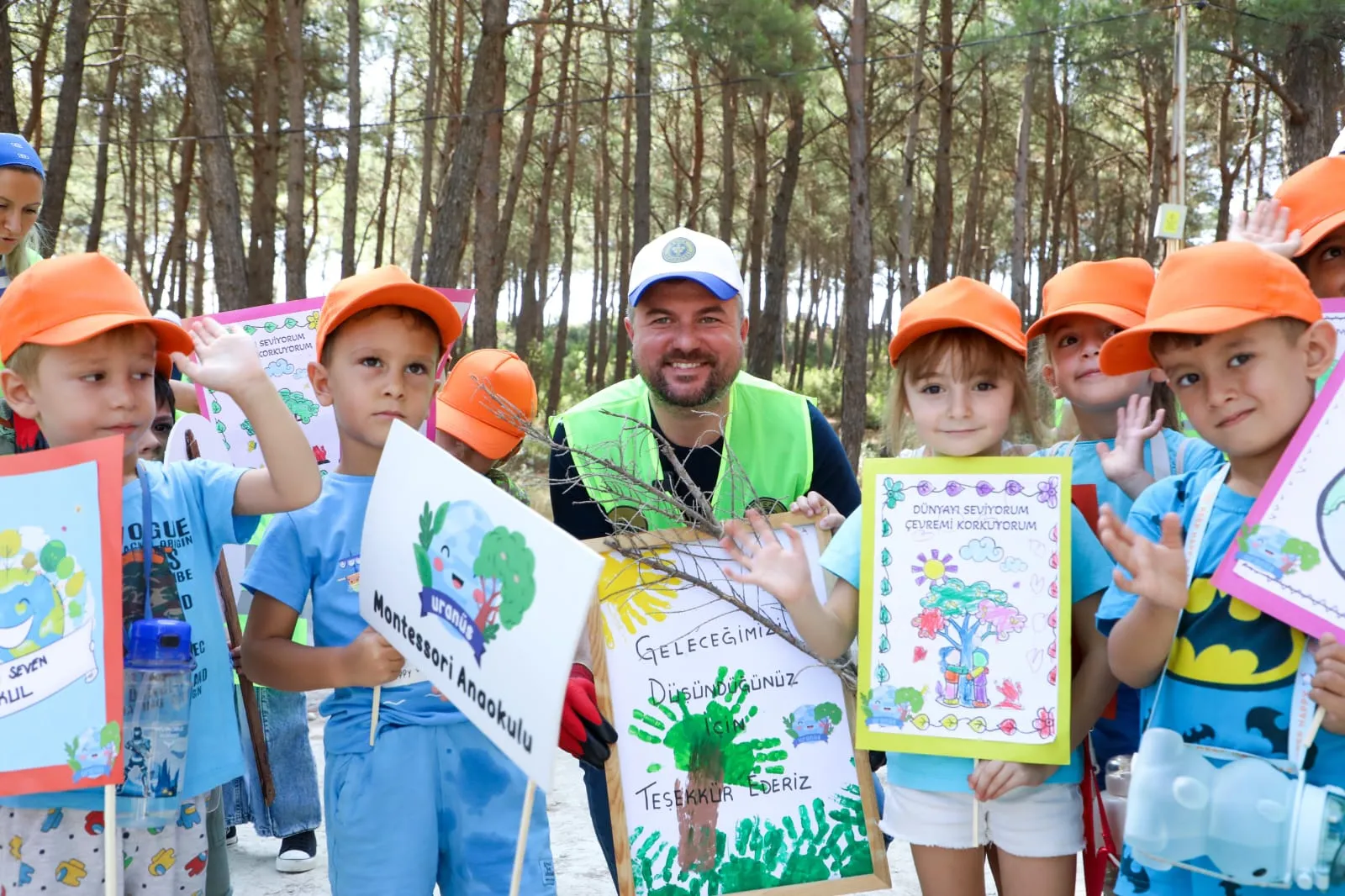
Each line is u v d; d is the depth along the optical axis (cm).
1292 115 1698
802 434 354
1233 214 346
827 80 2928
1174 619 244
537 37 2814
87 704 240
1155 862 243
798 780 300
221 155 1748
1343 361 235
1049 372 368
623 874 290
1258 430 238
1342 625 227
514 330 6125
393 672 274
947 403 292
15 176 413
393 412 297
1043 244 3475
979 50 2850
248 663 293
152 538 272
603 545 300
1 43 1647
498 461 439
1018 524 286
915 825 292
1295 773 229
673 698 298
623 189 3575
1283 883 223
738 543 302
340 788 285
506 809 290
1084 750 295
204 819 275
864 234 2245
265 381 271
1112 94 3142
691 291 323
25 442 336
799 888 296
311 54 2817
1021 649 281
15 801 251
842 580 305
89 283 260
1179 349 242
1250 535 237
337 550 294
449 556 236
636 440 346
